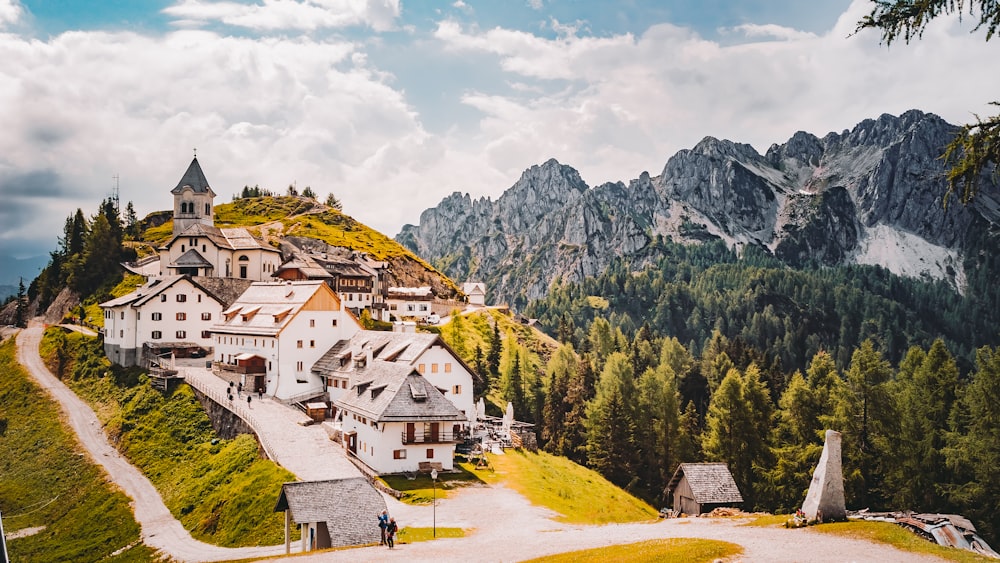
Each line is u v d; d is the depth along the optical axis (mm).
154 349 112438
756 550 33594
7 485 85250
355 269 171375
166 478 80812
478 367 131875
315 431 80938
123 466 85812
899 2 21172
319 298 100750
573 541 41531
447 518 53562
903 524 42875
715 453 85812
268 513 61188
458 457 76062
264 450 74312
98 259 157250
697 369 142375
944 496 71625
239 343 105812
